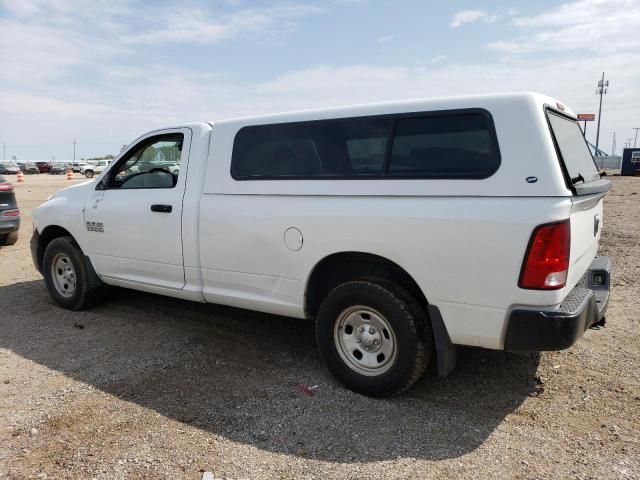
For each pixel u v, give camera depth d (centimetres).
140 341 484
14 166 6250
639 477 280
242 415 350
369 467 292
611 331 491
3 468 292
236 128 434
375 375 367
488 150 318
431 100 345
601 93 4856
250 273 419
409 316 346
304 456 303
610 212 1433
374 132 362
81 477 285
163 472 289
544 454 302
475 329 326
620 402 360
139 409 359
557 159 306
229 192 427
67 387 392
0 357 450
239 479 283
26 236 1091
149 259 487
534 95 318
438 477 283
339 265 395
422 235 331
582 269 363
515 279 305
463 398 370
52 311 579
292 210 387
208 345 473
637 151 3844
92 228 534
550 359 431
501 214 306
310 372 416
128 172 515
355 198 362
